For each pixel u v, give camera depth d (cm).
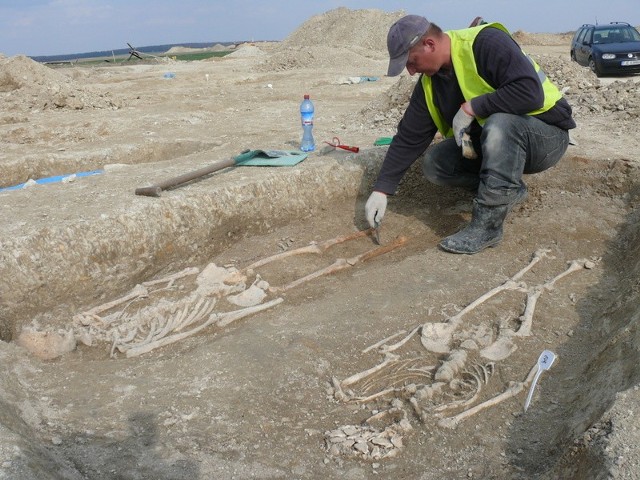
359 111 829
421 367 316
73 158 680
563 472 218
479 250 429
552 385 299
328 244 452
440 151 471
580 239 440
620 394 227
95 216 392
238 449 260
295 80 1540
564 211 475
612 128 608
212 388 298
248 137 714
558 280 391
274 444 265
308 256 442
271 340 336
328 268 419
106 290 387
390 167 444
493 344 328
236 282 400
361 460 258
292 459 257
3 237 358
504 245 440
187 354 329
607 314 341
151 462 249
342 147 547
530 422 275
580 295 377
